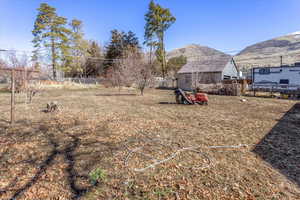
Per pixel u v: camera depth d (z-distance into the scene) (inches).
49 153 119.0
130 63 634.8
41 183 83.7
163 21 1132.5
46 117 230.5
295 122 208.5
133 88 895.7
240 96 546.3
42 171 94.9
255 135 159.6
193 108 313.4
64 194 75.6
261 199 72.8
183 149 127.0
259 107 325.4
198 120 219.0
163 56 1162.0
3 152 120.3
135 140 146.3
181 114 257.1
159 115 249.1
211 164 103.8
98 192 77.4
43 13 1002.7
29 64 433.4
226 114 258.2
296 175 91.1
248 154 118.2
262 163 105.0
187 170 97.0
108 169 97.7
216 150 125.3
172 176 90.8
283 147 130.1
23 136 154.7
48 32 1007.6
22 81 370.3
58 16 1032.2
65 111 274.2
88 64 1284.4
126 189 79.9
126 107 319.9
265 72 639.1
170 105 350.3
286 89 544.4
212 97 517.0
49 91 711.1
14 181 85.2
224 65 856.3
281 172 94.3
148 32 1145.4
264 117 237.3
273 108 313.7
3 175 90.7
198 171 95.9
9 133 162.9
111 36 1295.5
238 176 90.5
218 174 92.6
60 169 97.1
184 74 936.9
